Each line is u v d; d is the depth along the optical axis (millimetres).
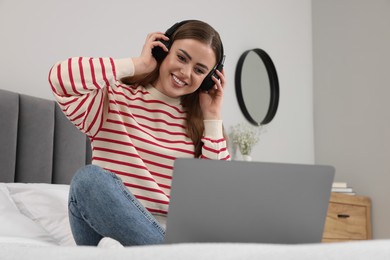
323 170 1001
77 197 1235
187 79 1616
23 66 2500
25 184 2082
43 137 2402
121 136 1600
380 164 3613
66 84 1481
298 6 3996
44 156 2396
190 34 1617
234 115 3400
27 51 2518
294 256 670
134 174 1575
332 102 3910
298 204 992
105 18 2805
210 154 1645
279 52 3793
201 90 1707
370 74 3734
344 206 3328
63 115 2504
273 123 3670
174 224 968
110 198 1209
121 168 1581
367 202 3533
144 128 1657
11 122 2283
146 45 1607
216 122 1683
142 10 2973
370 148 3680
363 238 3449
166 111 1689
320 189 1001
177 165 960
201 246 699
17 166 2324
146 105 1686
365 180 3680
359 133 3748
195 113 1701
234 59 3449
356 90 3795
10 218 1786
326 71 3969
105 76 1503
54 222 1928
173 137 1669
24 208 1960
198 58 1610
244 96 3459
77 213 1277
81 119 1529
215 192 964
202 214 966
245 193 969
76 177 1239
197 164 959
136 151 1601
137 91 1704
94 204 1213
